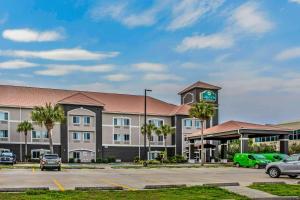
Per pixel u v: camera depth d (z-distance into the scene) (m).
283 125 95.31
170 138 83.81
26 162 68.50
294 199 15.99
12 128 72.81
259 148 86.00
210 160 72.38
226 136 60.75
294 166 27.03
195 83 85.94
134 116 82.25
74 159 74.50
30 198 15.41
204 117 55.47
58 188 20.14
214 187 19.12
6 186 20.89
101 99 83.75
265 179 26.52
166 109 86.69
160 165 52.78
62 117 65.06
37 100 76.94
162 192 17.56
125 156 80.25
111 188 18.94
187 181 25.06
